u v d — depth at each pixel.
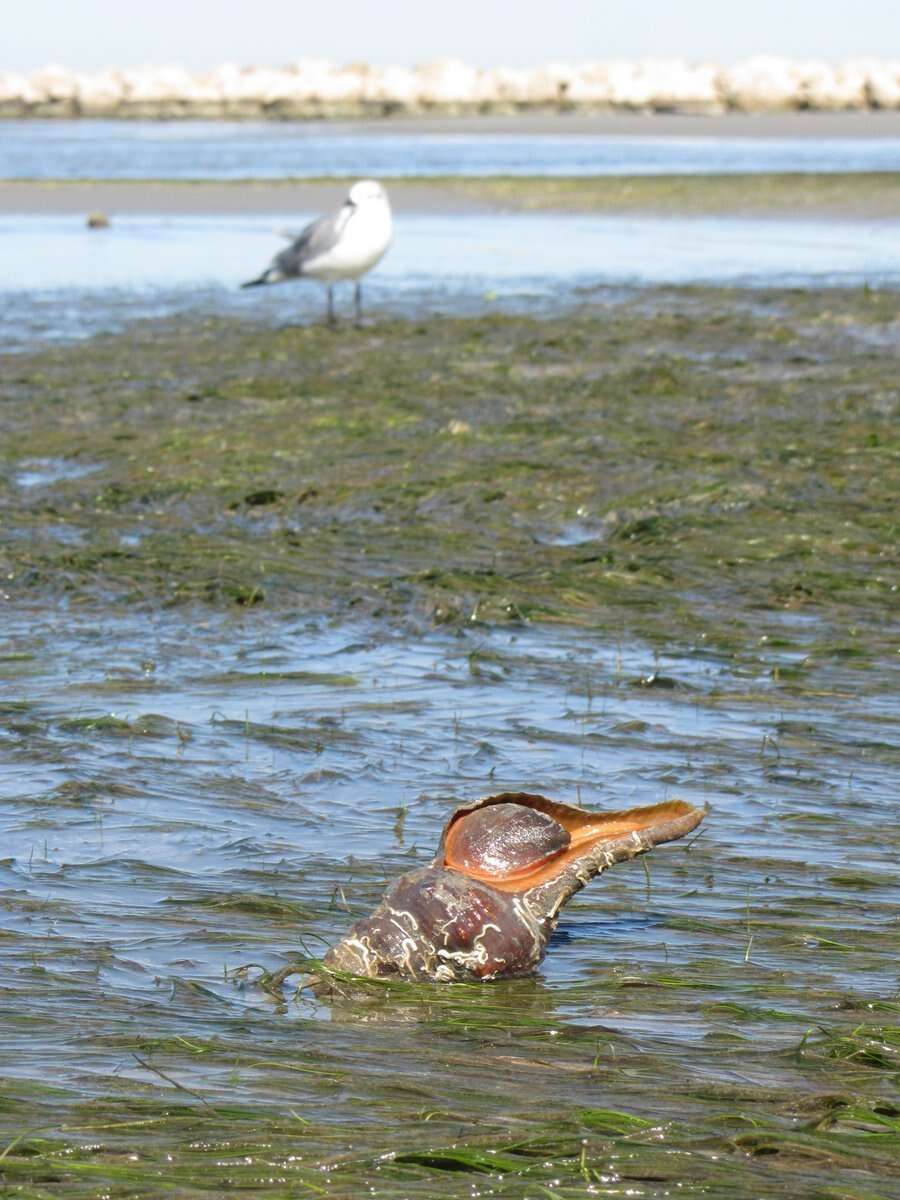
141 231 46.88
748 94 135.38
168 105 150.00
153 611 13.69
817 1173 5.33
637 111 139.12
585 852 7.45
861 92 133.62
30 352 27.06
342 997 6.86
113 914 7.75
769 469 18.02
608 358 25.62
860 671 11.98
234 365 25.75
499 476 18.06
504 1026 6.56
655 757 10.18
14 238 45.25
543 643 12.74
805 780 9.77
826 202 47.19
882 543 15.30
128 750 10.28
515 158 73.56
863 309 29.73
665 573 14.40
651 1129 5.55
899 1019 6.66
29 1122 5.63
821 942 7.48
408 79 146.38
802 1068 6.19
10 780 9.76
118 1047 6.29
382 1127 5.59
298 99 146.62
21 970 7.06
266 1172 5.24
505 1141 5.45
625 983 7.02
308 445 20.02
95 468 19.36
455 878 7.28
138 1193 5.11
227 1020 6.59
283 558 15.11
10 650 12.59
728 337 27.27
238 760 10.12
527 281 35.22
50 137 104.25
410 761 10.09
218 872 8.31
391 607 13.59
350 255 28.78
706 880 8.27
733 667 12.07
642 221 45.97
